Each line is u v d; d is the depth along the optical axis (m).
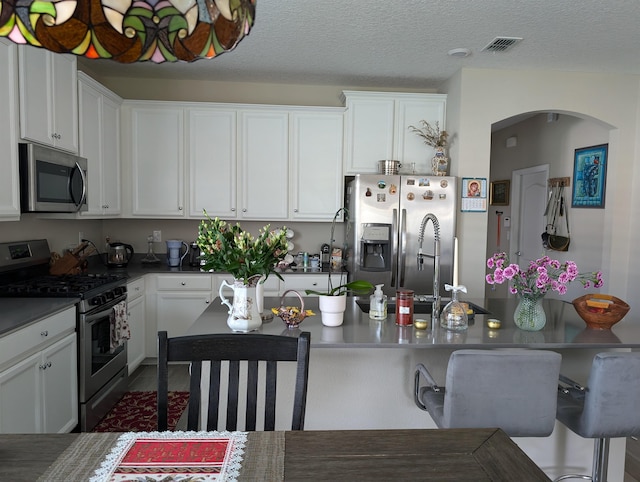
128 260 4.14
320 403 2.15
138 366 3.90
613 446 2.21
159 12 0.93
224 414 2.08
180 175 4.12
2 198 2.32
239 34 0.87
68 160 2.95
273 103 4.44
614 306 2.11
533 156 5.31
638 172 3.93
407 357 2.17
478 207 3.95
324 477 0.97
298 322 2.04
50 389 2.29
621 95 3.96
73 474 0.96
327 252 4.48
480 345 1.87
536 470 1.02
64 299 2.51
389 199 3.83
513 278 2.11
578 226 4.48
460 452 1.09
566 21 2.89
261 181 4.19
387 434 1.18
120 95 4.32
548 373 1.61
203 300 3.92
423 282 3.88
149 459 1.03
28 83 2.52
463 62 3.73
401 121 4.18
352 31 3.09
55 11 0.88
